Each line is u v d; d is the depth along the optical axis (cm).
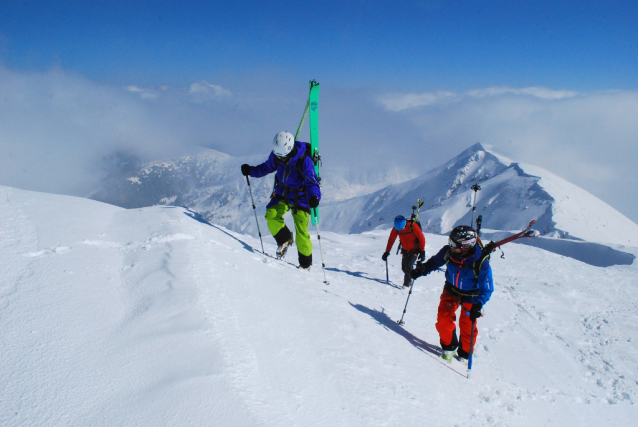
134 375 205
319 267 824
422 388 322
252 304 335
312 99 759
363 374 299
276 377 241
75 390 187
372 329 419
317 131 777
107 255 386
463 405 331
